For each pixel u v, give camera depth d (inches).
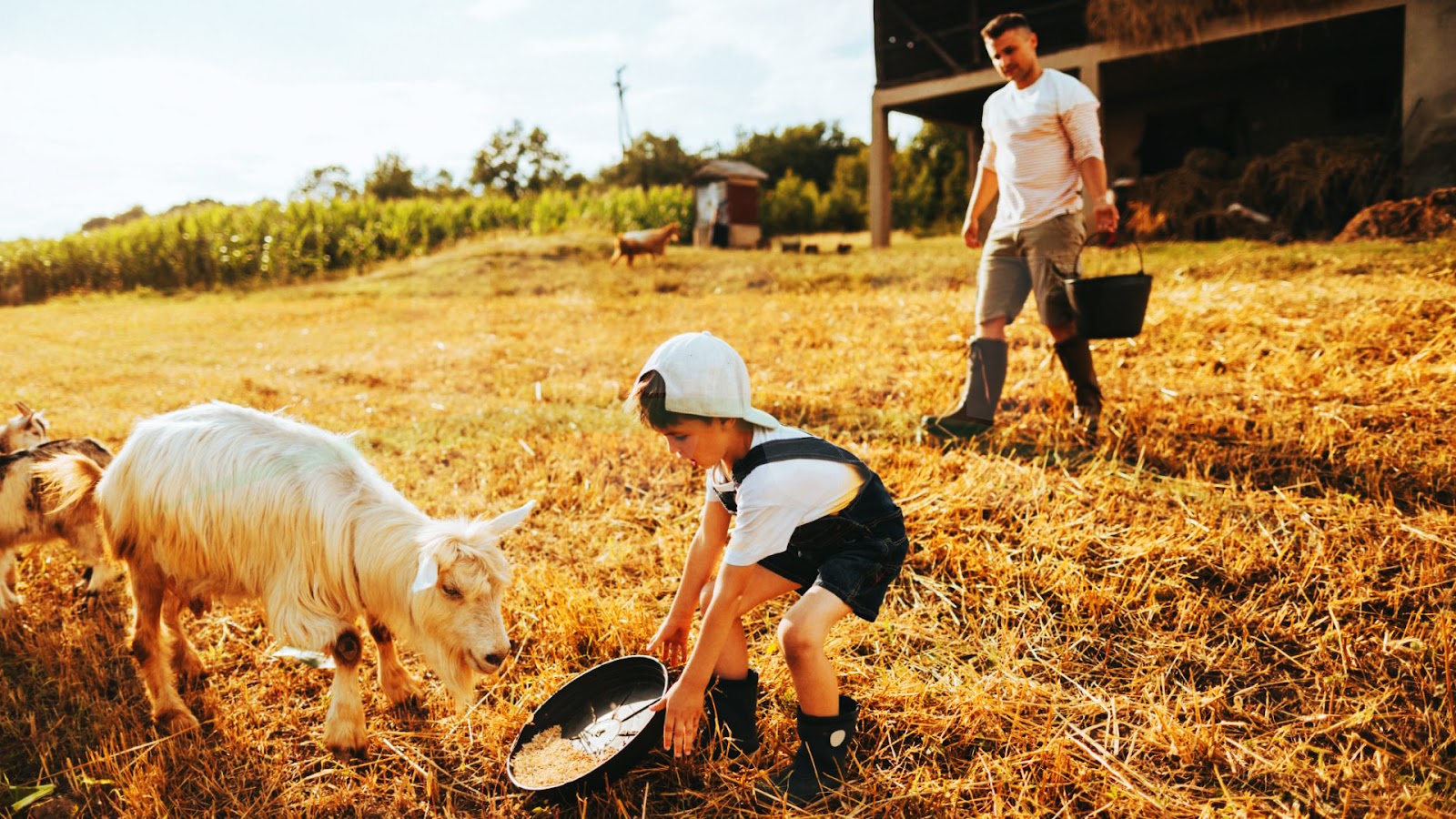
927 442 196.1
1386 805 91.9
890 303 363.9
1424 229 345.1
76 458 132.8
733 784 102.3
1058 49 527.8
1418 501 146.3
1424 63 403.2
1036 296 190.7
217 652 138.6
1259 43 506.0
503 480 196.7
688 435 93.2
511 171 2432.3
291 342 440.8
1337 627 118.4
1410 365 191.6
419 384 312.0
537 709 109.7
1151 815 94.7
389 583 110.2
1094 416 188.9
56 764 115.7
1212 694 111.6
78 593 160.1
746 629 131.9
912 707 114.1
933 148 1649.9
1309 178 458.3
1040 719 111.0
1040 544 146.2
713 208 1032.8
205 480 115.8
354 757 114.3
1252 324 236.2
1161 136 664.4
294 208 979.9
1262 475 162.4
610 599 142.4
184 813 105.3
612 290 553.6
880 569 96.1
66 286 987.9
